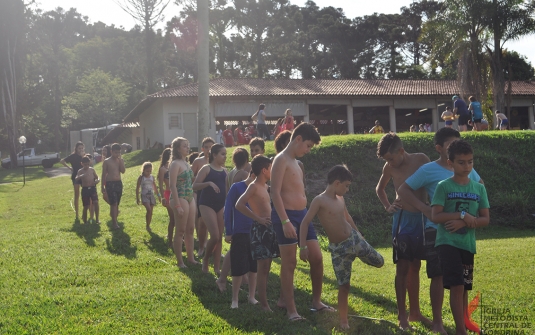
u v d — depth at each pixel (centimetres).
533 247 1098
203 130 1467
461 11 3238
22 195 2328
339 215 577
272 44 5891
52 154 4944
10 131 4944
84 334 548
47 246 1060
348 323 577
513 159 1911
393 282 808
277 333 546
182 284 745
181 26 6181
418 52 6750
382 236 1522
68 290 729
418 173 561
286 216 586
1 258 955
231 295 696
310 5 7006
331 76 6644
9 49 4931
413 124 4275
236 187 682
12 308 648
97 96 6081
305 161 1791
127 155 3375
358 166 1805
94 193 1389
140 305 653
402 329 560
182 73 6762
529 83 4412
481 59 3288
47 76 7250
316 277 623
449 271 511
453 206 512
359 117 4266
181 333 550
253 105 3634
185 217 863
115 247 1038
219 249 830
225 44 5903
